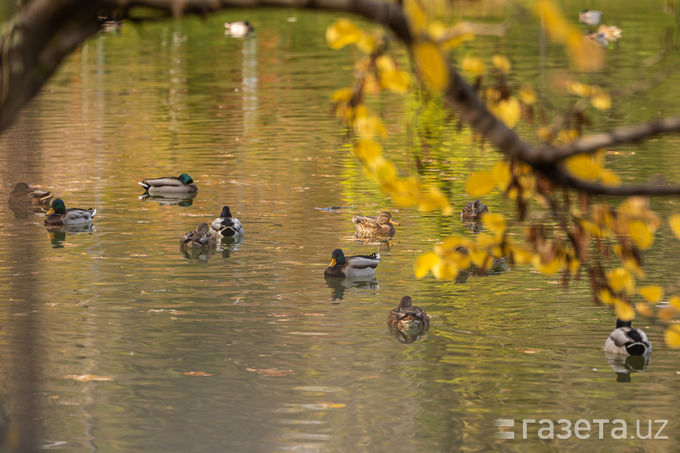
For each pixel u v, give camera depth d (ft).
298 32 241.96
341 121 16.38
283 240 75.15
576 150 13.12
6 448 36.88
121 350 49.88
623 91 15.93
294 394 44.01
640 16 246.68
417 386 45.11
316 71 173.47
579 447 38.19
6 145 115.85
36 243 74.28
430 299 60.08
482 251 17.52
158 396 43.52
